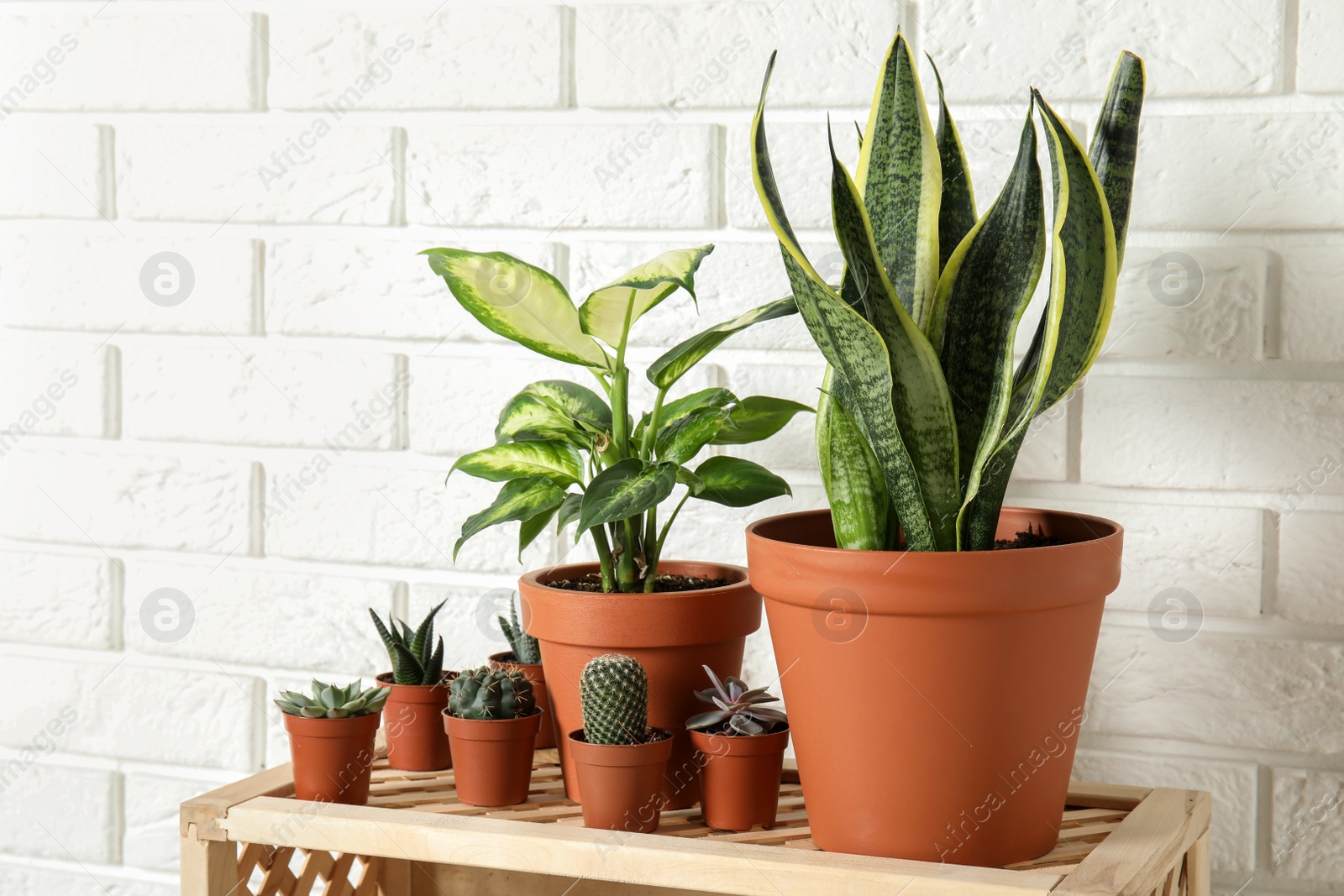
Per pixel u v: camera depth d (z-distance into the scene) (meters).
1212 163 0.86
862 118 0.94
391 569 1.06
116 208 1.12
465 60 1.02
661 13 0.98
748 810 0.74
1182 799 0.80
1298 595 0.86
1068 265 0.63
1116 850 0.68
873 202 0.72
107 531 1.14
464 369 1.04
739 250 0.97
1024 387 0.69
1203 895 0.79
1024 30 0.90
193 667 1.12
